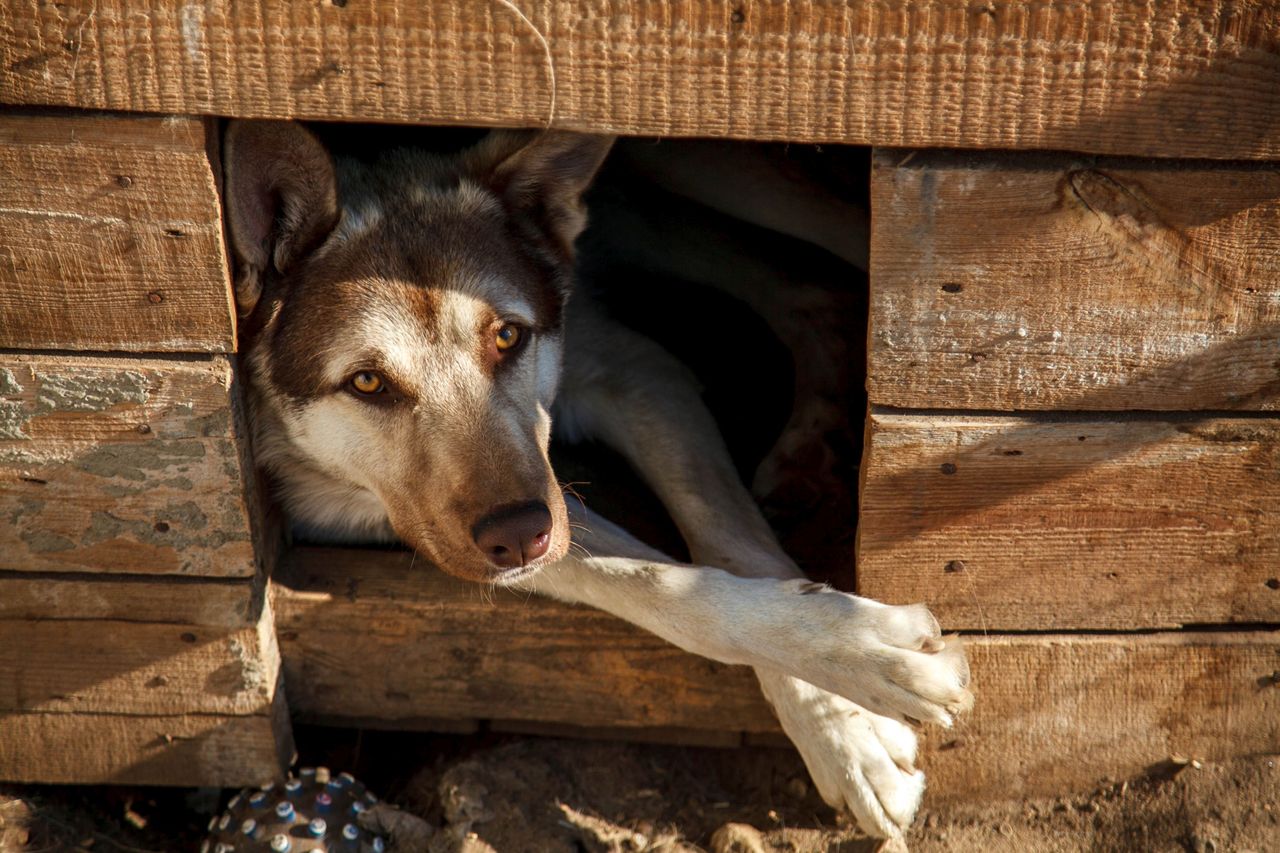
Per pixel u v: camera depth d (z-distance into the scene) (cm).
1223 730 253
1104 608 242
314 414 247
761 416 357
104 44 194
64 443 229
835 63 195
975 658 246
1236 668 246
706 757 280
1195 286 211
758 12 192
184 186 207
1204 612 242
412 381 237
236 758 264
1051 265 211
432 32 194
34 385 222
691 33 194
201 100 199
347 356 237
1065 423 224
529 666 264
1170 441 224
